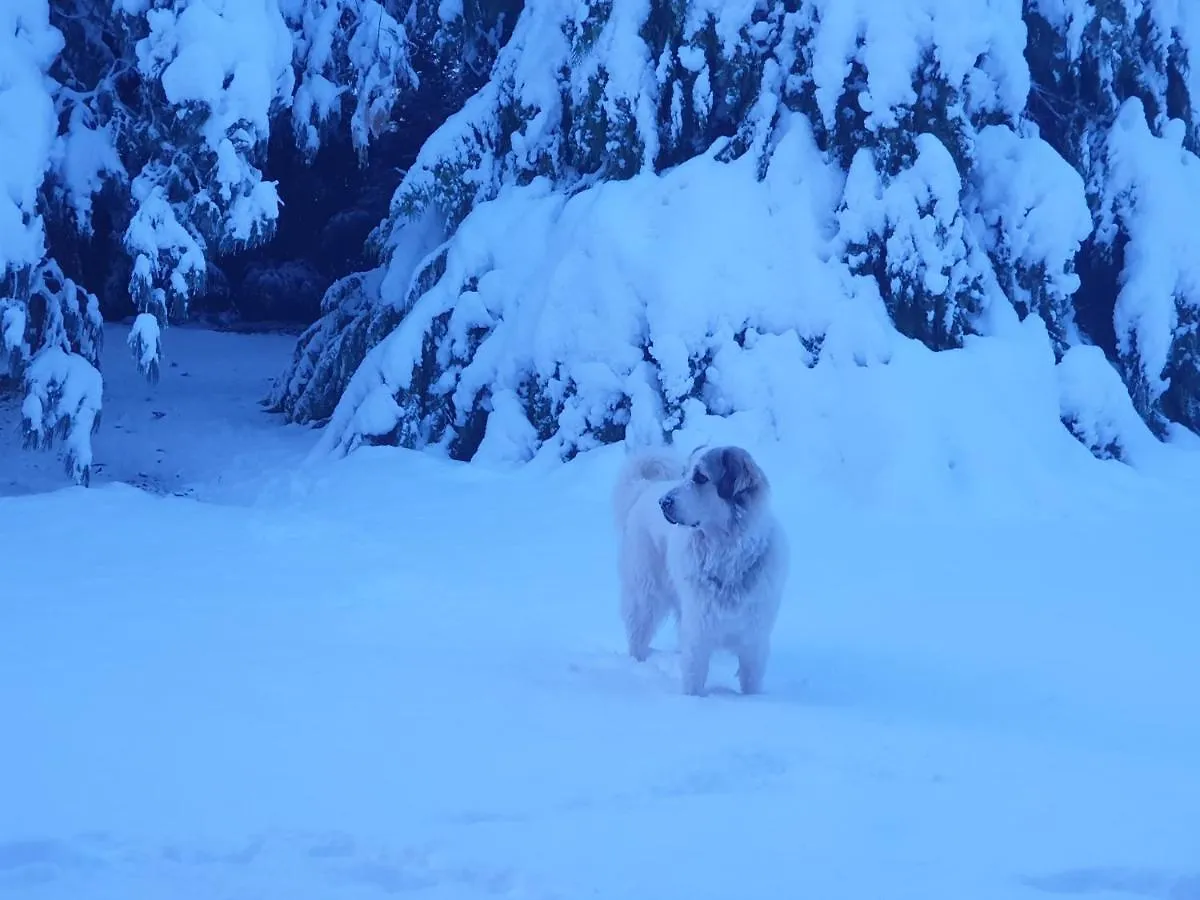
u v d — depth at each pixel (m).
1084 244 12.52
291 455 12.38
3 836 3.12
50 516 8.84
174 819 3.29
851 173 10.66
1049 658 5.73
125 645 5.56
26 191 10.10
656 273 10.73
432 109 22.14
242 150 10.73
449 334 11.84
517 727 4.30
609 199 11.32
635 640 5.80
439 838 3.13
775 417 10.18
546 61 12.56
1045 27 12.09
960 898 2.75
